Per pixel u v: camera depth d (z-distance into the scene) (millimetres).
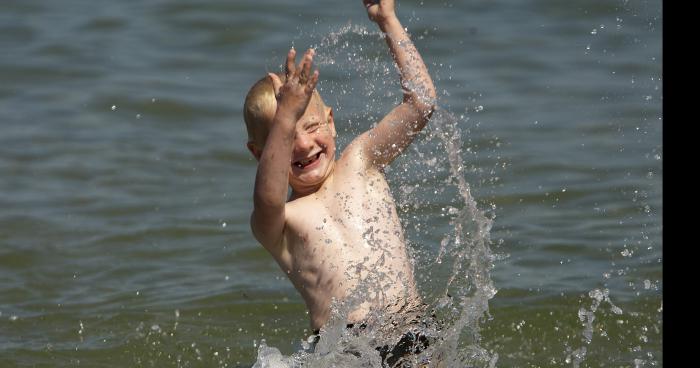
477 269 16875
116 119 32188
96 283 21547
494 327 19000
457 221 17266
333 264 15242
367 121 27141
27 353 18266
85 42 38969
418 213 22203
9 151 29578
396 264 15414
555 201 24734
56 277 21812
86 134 30953
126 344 18750
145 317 19844
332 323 15055
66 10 42750
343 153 16219
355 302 15062
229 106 32906
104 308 20281
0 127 31547
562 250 22141
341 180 15867
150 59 37219
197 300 20641
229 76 35438
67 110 32875
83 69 36219
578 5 40312
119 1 43594
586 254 21906
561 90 32812
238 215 25219
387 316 15078
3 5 43156
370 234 15477
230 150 29547
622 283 20500
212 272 22125
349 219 15539
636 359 17656
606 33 37781
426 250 19641
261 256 22984
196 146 29891
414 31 38375
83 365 17906
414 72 16234
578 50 36438
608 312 19359
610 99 31797
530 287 20469
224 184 27281
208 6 41625
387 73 30484
